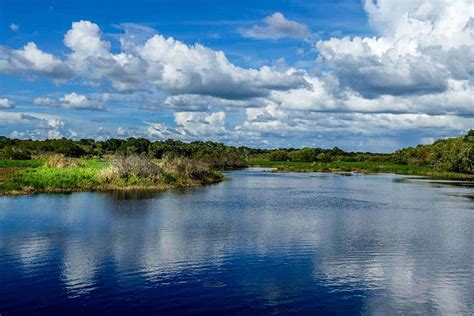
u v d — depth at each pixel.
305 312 20.75
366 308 21.36
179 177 85.62
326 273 26.58
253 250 31.62
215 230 38.50
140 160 78.12
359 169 167.75
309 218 46.16
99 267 26.94
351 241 35.19
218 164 173.00
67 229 37.78
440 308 21.56
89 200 56.31
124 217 44.22
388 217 47.81
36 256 29.16
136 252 30.48
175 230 38.25
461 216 49.00
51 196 59.72
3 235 35.22
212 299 22.09
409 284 24.86
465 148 152.38
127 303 21.44
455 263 29.14
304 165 181.62
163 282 24.48
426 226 42.38
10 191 61.94
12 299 21.80
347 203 59.94
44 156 126.94
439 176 136.62
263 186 86.50
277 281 24.98
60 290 23.05
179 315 20.16
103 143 192.38
